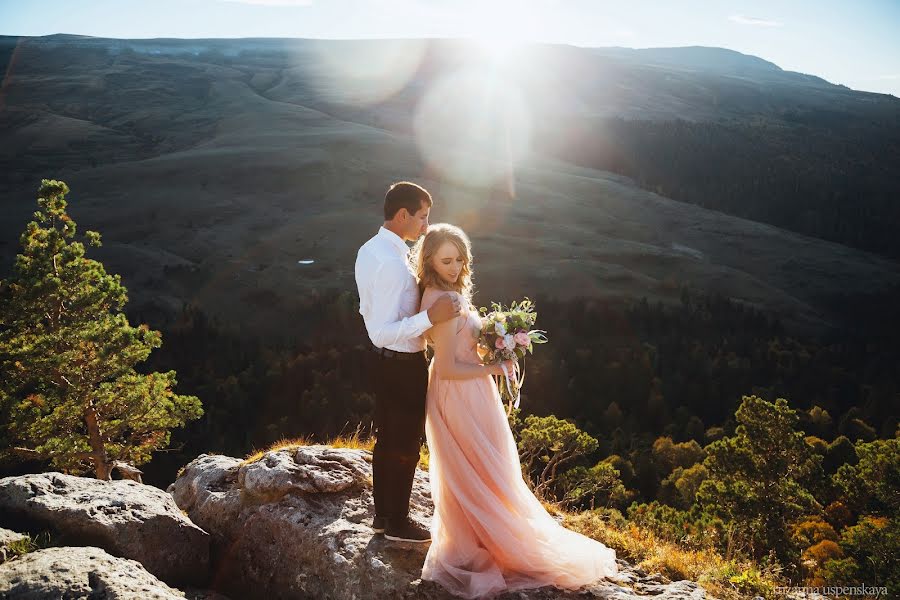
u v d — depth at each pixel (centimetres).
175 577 359
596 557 335
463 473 332
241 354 12400
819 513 3372
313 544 353
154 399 2044
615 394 10819
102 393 1939
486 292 17500
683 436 8888
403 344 326
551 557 327
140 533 349
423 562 335
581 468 2020
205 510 421
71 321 1980
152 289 17825
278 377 10225
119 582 284
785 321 18188
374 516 367
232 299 17238
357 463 439
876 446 2889
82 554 303
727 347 14450
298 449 460
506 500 337
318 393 9244
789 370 12400
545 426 1909
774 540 2530
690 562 406
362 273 322
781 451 2739
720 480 2864
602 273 19200
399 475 341
